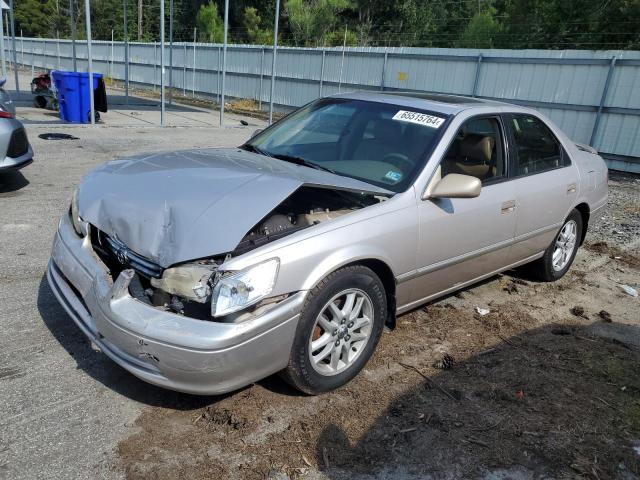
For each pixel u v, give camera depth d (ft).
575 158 16.79
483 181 13.29
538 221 15.03
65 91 42.80
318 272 9.45
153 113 59.36
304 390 10.06
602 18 65.82
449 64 54.65
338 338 10.27
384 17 121.19
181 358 8.37
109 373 10.56
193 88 89.10
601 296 16.74
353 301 10.41
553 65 45.91
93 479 7.99
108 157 31.07
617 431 10.08
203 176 10.64
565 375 11.86
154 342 8.42
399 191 11.39
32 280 14.32
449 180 11.39
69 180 25.26
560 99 45.88
